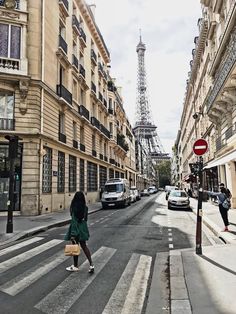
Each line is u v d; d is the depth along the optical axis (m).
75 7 29.83
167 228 13.46
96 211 24.30
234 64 14.56
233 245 9.01
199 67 36.91
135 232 12.37
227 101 19.28
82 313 4.48
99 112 39.69
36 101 19.75
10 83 19.33
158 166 164.00
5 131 18.67
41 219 16.73
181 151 85.94
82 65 31.69
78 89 29.34
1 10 19.61
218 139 24.45
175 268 6.57
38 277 6.27
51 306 4.75
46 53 21.33
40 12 20.98
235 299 4.73
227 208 11.65
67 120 25.47
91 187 34.22
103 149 40.78
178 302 4.64
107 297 5.13
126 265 7.18
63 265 7.23
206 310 4.32
